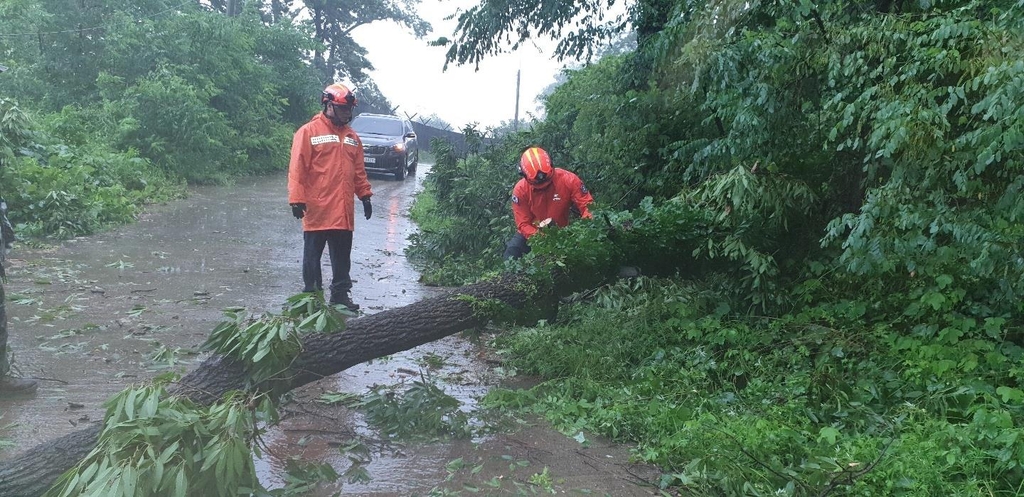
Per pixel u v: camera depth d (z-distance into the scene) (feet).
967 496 11.58
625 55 37.17
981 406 13.66
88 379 16.63
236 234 37.32
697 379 17.07
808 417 15.07
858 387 15.94
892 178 17.53
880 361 17.15
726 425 14.34
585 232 18.38
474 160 35.50
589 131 32.42
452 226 33.53
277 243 35.58
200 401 12.37
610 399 16.53
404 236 41.37
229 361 12.85
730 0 20.71
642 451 14.28
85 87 62.54
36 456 11.16
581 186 22.36
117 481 9.42
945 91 16.79
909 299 19.06
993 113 15.03
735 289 20.56
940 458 12.60
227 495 10.39
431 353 20.36
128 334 19.98
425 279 29.91
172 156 57.11
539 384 17.61
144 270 27.78
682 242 20.43
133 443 10.11
